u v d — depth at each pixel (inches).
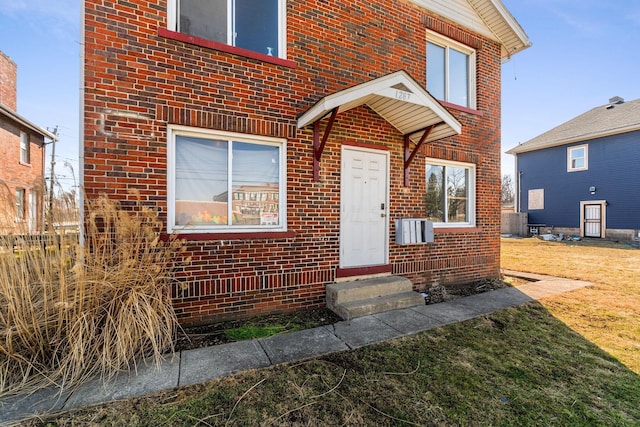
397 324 157.1
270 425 84.1
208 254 155.9
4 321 105.8
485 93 267.4
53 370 105.0
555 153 746.8
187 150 159.2
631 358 124.7
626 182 623.5
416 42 230.4
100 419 85.0
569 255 434.0
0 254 108.6
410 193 227.3
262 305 170.2
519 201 831.7
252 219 173.6
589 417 88.8
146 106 145.8
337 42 196.5
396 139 221.5
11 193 116.3
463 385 104.3
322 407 91.7
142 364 114.2
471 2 256.4
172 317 134.1
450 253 243.6
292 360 118.8
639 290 230.4
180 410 89.2
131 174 142.5
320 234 188.9
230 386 101.5
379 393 99.1
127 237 127.5
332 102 157.3
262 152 177.0
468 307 186.5
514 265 350.6
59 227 119.1
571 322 163.8
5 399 92.7
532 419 87.7
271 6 180.4
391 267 214.4
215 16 166.4
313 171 187.2
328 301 184.4
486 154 267.3
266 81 173.2
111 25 139.6
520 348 132.6
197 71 156.3
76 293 108.7
